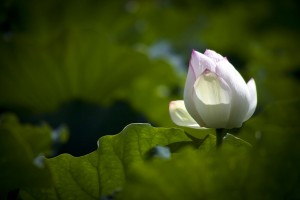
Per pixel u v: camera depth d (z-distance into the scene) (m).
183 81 2.61
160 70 2.52
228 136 1.23
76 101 2.45
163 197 1.11
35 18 2.72
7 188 1.15
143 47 2.87
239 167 1.11
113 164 1.23
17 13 2.61
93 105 2.47
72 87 2.44
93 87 2.46
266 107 1.38
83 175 1.23
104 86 2.45
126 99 2.53
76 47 2.34
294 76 2.98
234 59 3.50
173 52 3.22
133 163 1.23
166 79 2.56
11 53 2.30
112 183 1.23
